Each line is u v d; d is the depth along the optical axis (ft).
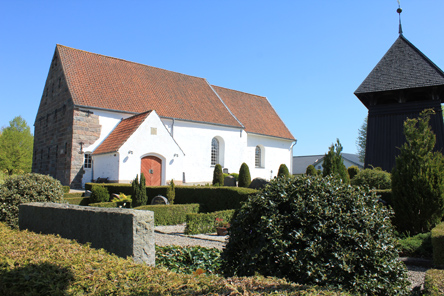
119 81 86.22
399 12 76.64
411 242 28.32
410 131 35.50
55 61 86.07
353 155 195.42
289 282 11.76
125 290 10.77
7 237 18.06
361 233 14.29
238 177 88.38
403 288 14.62
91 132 75.41
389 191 39.83
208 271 19.84
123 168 68.39
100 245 18.13
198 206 50.01
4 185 31.86
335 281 13.30
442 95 68.39
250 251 14.70
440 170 33.83
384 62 72.28
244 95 122.72
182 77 104.22
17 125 164.45
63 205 23.50
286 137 117.80
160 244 30.60
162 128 75.15
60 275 11.98
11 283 12.07
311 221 14.47
